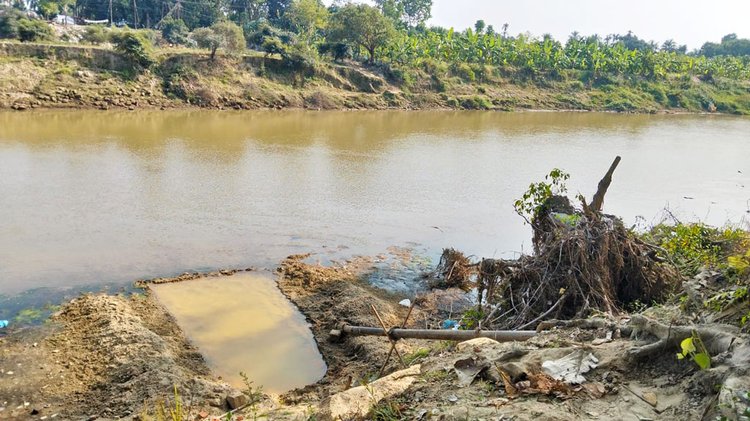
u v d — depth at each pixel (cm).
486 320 883
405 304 1136
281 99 4622
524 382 507
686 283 711
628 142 3672
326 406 539
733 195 2200
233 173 2183
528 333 702
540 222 1061
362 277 1271
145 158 2359
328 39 5797
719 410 402
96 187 1864
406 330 786
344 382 808
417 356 783
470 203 1945
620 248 923
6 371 807
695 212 1925
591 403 470
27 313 995
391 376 606
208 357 898
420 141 3306
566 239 902
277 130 3431
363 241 1508
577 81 6588
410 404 521
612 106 6250
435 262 1383
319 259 1362
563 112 5831
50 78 3819
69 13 6575
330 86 5088
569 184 2289
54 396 753
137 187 1894
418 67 5844
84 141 2667
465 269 1262
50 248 1313
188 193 1859
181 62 4453
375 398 541
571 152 3142
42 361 837
